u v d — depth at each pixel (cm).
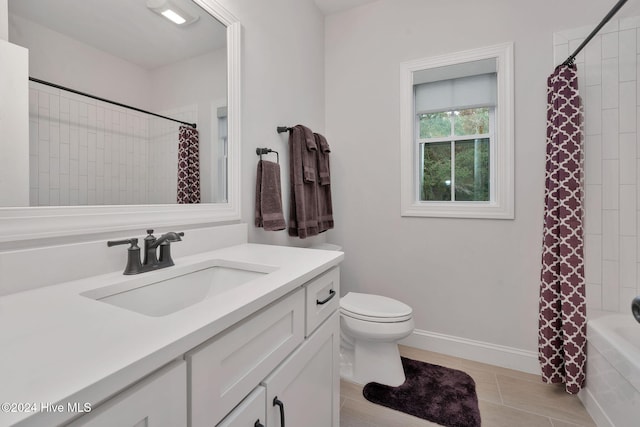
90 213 85
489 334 189
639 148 150
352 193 228
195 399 50
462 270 196
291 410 80
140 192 101
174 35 113
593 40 158
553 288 156
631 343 122
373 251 221
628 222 152
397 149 213
